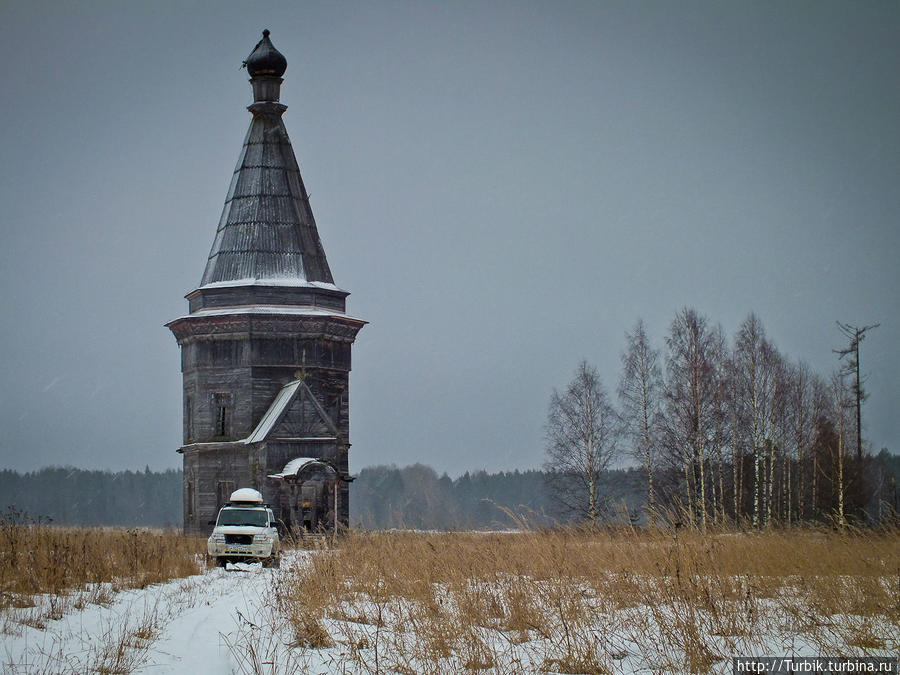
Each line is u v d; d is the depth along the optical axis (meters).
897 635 13.66
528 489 128.75
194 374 58.38
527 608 16.11
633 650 13.90
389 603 18.45
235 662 13.38
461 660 13.08
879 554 20.33
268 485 54.31
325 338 58.09
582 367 60.03
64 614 17.86
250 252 58.41
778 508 57.09
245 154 60.53
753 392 58.75
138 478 153.25
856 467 57.34
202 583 26.12
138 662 13.42
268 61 60.78
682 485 56.66
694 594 15.20
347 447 58.84
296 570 24.77
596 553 20.02
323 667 13.22
